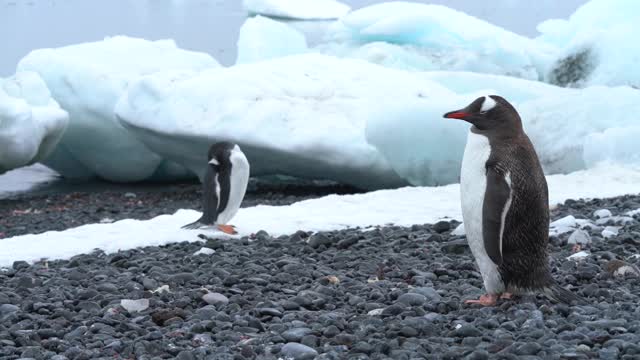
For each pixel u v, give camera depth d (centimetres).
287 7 4594
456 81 3447
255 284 1216
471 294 1061
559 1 12088
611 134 2666
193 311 1074
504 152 952
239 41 4128
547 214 970
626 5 3981
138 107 3127
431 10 4012
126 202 3089
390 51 3947
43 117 3225
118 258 1517
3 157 3116
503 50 3925
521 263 968
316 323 955
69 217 2747
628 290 1073
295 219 1897
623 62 3700
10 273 1464
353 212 1988
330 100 3119
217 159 1769
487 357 786
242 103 3033
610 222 1631
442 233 1647
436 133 2894
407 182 3119
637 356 766
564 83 3872
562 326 874
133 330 988
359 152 3003
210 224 1786
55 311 1086
